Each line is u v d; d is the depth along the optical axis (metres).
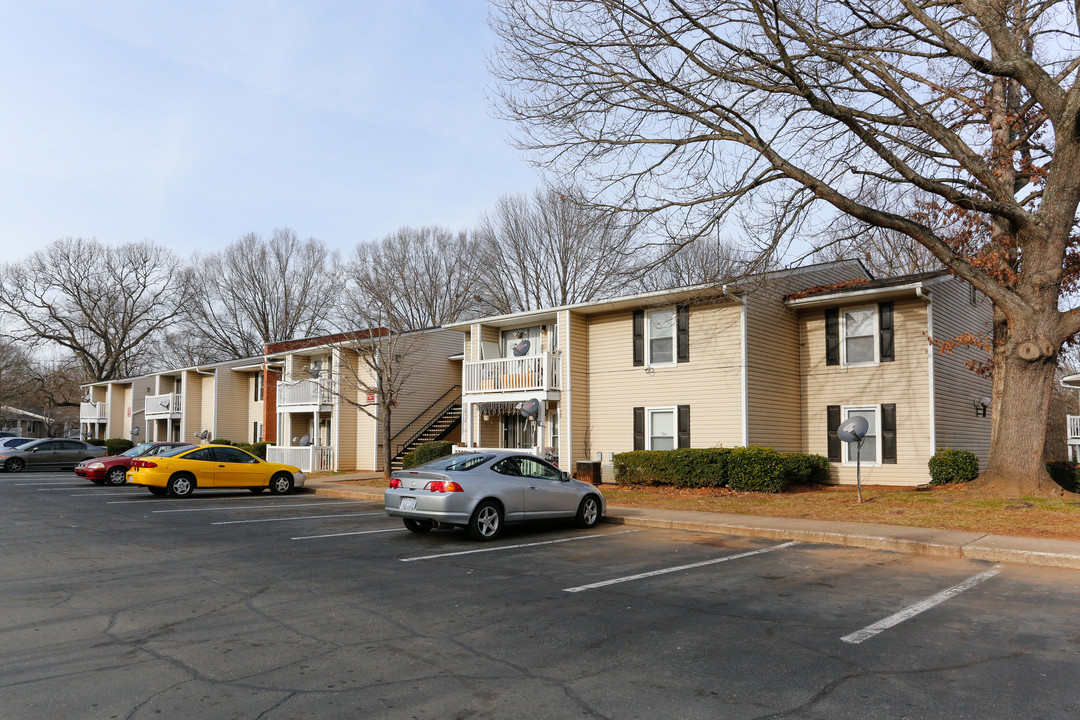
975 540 10.34
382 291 25.45
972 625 6.24
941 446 18.98
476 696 4.55
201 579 8.22
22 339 57.09
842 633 5.99
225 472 19.73
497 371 23.27
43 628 6.11
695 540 11.38
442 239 46.59
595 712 4.29
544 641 5.77
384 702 4.44
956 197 13.50
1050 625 6.24
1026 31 14.05
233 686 4.72
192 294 59.31
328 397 30.48
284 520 13.94
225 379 39.22
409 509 11.23
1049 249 13.56
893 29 13.34
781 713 4.26
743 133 14.20
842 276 23.38
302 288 57.09
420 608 6.86
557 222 40.22
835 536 11.09
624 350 21.83
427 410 31.14
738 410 19.09
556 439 23.56
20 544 10.84
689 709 4.33
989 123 16.45
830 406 20.56
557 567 9.01
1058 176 13.40
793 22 13.05
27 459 32.16
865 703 4.41
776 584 8.00
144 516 14.60
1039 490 13.56
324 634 5.96
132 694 4.56
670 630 6.09
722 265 25.53
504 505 11.49
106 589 7.68
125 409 50.62
